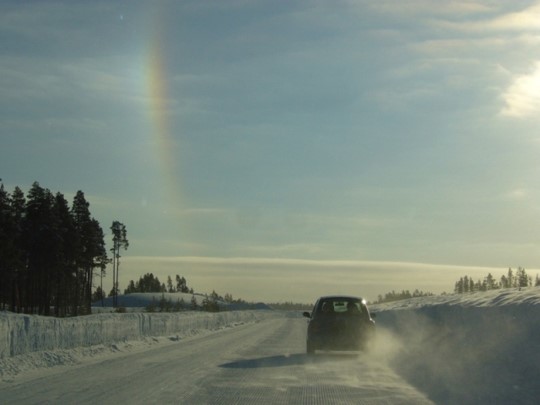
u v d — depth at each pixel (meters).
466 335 19.91
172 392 12.39
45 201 67.88
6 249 58.97
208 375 15.09
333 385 13.61
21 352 17.00
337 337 20.45
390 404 11.27
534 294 20.61
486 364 15.53
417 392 12.64
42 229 67.06
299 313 108.19
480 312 19.94
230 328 44.09
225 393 12.34
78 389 12.73
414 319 29.42
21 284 73.88
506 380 13.35
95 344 22.03
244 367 16.95
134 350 22.78
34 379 14.27
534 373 13.05
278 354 21.34
